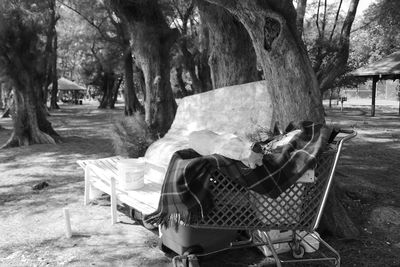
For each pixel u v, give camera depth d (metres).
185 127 7.43
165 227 4.06
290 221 3.67
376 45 36.88
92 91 78.50
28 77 14.31
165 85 9.69
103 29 32.06
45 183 8.18
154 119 9.56
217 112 6.87
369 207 5.95
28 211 6.45
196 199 3.41
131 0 9.52
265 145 4.18
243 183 3.46
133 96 29.05
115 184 5.68
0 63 13.73
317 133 3.76
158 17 9.90
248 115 6.30
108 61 33.25
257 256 4.48
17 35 13.80
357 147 12.62
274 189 3.51
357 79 32.06
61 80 62.09
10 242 5.13
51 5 17.55
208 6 7.33
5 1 13.33
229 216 3.54
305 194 3.69
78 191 7.59
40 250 4.86
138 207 4.80
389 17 11.86
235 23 7.36
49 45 17.25
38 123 14.98
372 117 25.69
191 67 23.27
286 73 4.71
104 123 23.53
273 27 4.57
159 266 4.39
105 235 5.27
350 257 4.43
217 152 3.61
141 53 9.71
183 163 3.54
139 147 8.20
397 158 10.66
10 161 11.25
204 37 10.35
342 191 6.20
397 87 48.94
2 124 23.58
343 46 9.17
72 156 11.72
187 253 3.99
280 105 4.89
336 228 4.89
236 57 7.54
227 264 4.32
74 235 5.30
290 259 4.36
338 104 43.44
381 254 4.50
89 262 4.50
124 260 4.54
